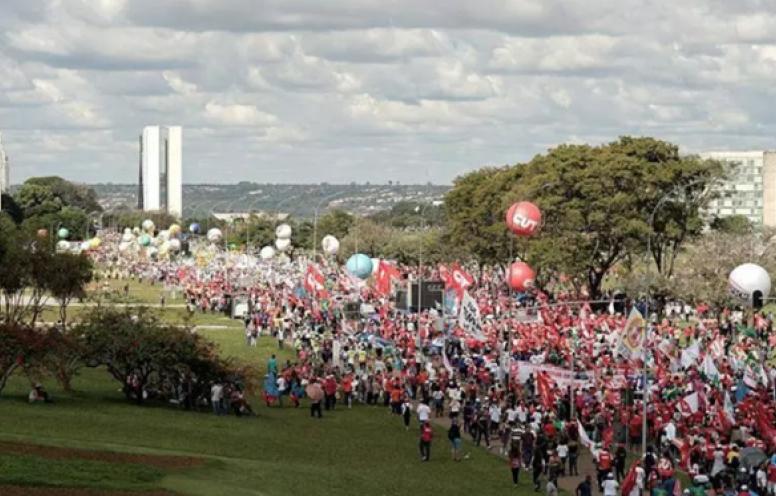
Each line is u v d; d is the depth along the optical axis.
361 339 175.25
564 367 142.88
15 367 123.31
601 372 136.00
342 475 95.44
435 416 131.88
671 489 89.06
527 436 103.25
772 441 98.62
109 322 127.38
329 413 132.25
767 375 129.75
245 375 133.38
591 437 109.25
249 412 125.56
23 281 176.00
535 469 96.69
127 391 128.12
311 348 173.25
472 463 107.88
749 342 165.00
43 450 86.94
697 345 150.12
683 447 99.69
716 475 91.31
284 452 104.38
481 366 146.12
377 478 96.50
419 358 155.88
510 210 170.38
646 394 108.94
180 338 126.44
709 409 114.06
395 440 117.44
